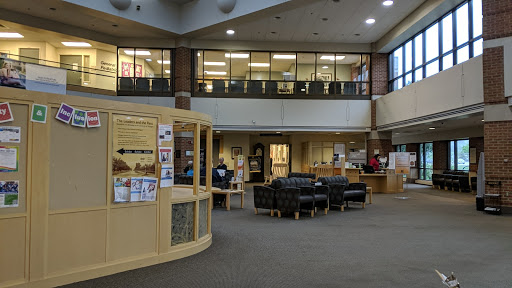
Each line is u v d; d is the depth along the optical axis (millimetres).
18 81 6746
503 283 4695
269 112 17875
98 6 13312
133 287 4520
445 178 18047
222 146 22859
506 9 10328
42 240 4441
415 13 14273
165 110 5668
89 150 4895
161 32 15703
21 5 13703
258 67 18047
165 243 5633
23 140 4371
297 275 5016
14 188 4285
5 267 4199
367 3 13531
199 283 4672
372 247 6590
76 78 18078
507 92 10234
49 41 17500
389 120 16766
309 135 23219
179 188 7699
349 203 13055
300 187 9992
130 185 5238
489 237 7402
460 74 11719
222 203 12188
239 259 5785
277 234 7676
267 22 15422
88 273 4785
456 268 5332
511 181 10383
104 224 4984
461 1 12492
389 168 16562
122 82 17219
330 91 18188
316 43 18219
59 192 4613
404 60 16781
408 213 10633
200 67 17750
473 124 15258
